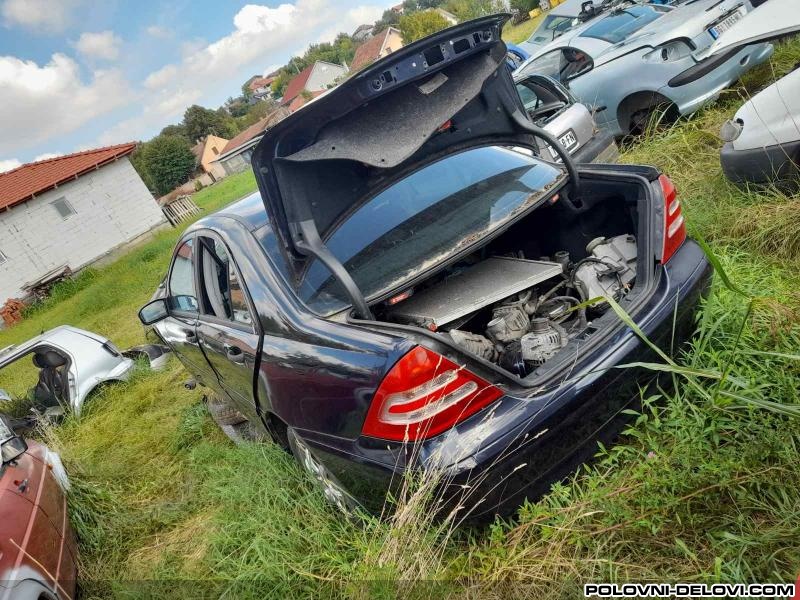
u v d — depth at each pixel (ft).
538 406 6.08
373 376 6.17
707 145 15.14
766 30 10.46
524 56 29.37
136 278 47.70
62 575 9.25
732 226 11.16
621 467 6.87
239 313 9.02
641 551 5.98
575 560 5.91
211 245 9.95
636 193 7.93
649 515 6.06
